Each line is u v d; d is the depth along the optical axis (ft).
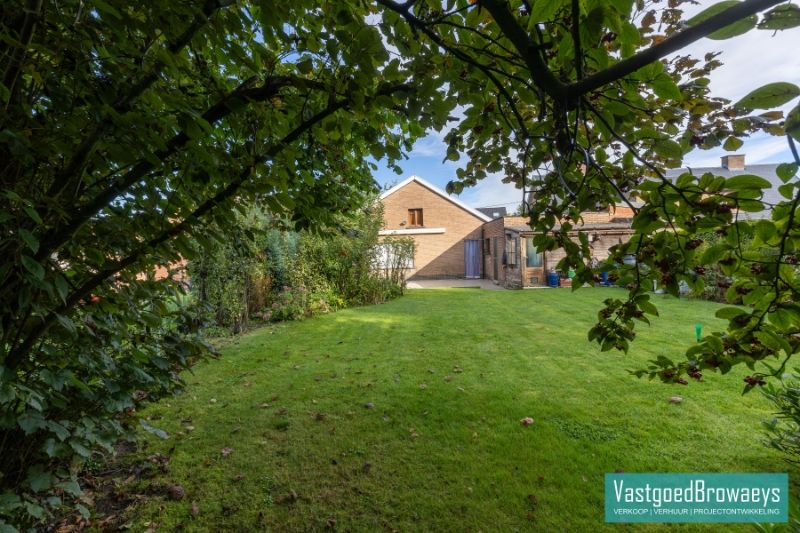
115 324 5.23
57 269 4.25
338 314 25.50
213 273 19.76
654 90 3.29
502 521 6.48
